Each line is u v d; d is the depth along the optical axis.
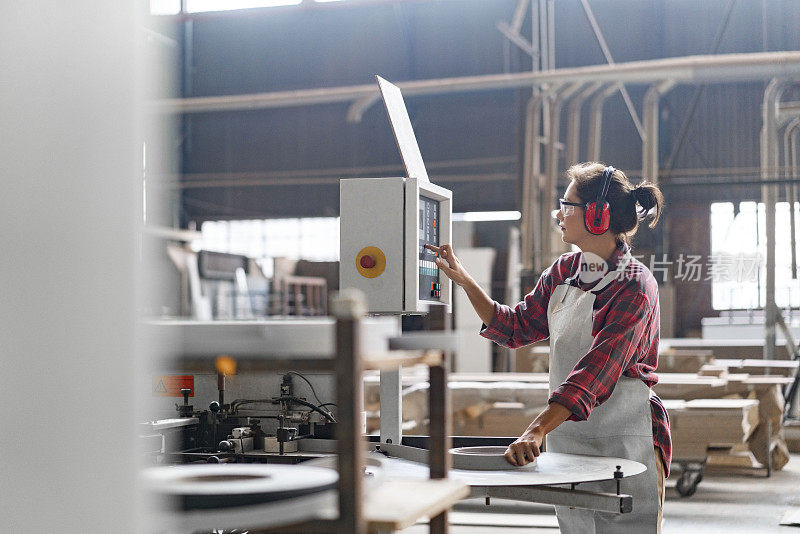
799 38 11.75
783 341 8.21
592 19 10.90
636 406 1.98
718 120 12.12
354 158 14.31
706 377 6.63
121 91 0.73
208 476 1.04
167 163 14.45
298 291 11.62
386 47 14.09
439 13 13.86
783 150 8.80
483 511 5.00
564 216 2.08
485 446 2.05
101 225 0.72
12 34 0.70
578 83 9.41
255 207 14.78
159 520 0.79
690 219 11.94
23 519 0.71
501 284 10.52
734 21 12.16
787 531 4.61
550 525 4.59
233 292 11.38
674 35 12.52
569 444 2.03
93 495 0.72
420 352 1.11
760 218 8.02
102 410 0.72
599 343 1.91
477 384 6.19
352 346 0.83
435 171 13.87
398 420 2.07
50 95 0.70
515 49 13.49
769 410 6.59
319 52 14.37
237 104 10.89
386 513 0.96
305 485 0.92
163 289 10.42
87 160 0.71
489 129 13.69
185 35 14.65
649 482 1.95
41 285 0.71
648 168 8.93
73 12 0.71
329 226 14.69
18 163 0.70
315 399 2.14
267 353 0.86
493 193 13.66
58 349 0.71
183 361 0.88
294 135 14.56
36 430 0.71
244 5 13.84
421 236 2.04
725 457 6.97
